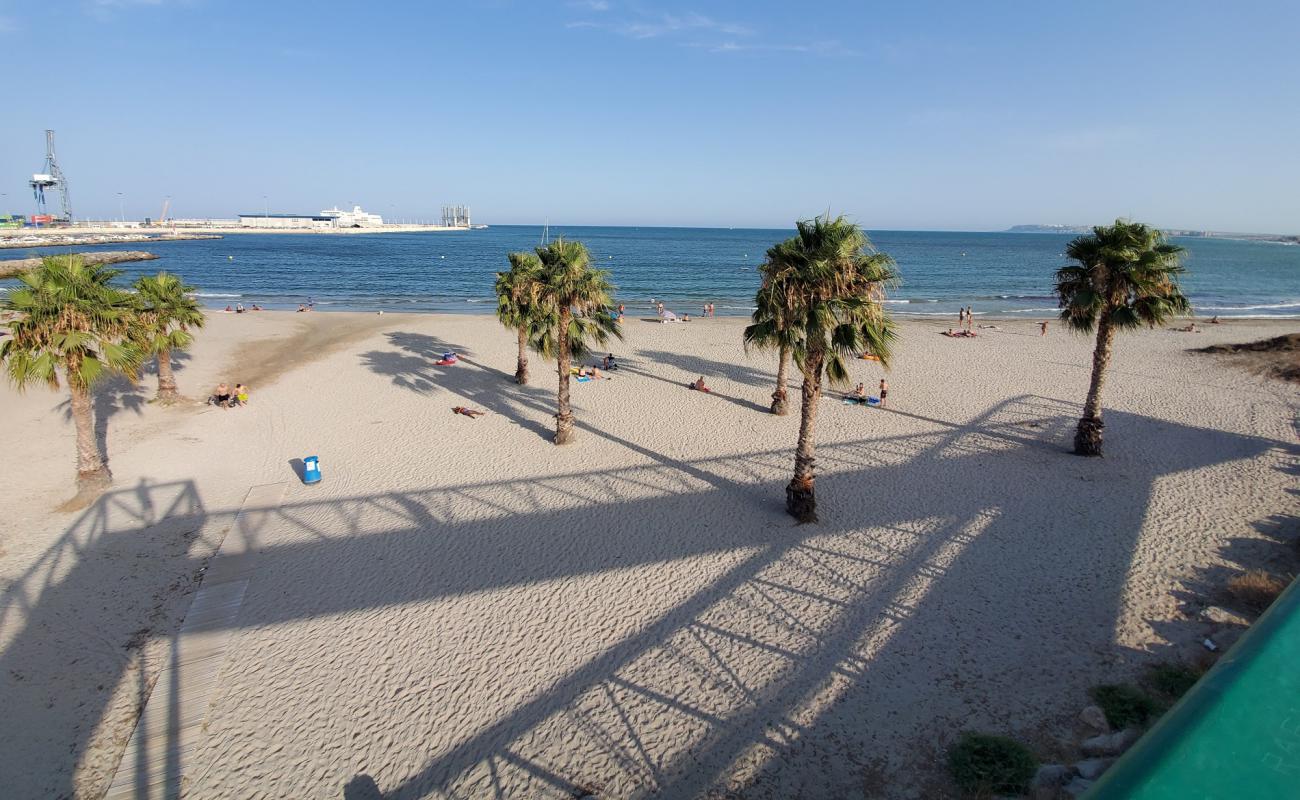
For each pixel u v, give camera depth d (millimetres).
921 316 55812
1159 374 31859
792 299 14680
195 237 180125
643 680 11586
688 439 22766
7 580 14383
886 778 9516
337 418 24906
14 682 11586
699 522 16859
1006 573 14422
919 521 16781
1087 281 19797
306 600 13812
